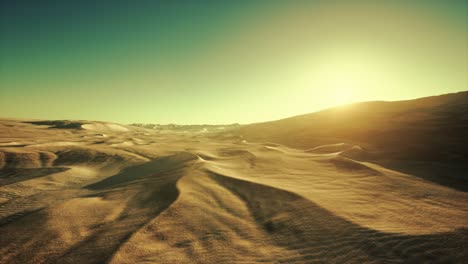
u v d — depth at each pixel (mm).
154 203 10641
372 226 7207
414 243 6016
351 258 5781
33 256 6793
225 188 12711
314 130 64062
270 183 13086
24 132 77312
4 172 23469
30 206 13141
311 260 5922
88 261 6273
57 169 23734
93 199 11789
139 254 6453
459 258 5258
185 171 16188
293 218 8438
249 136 75375
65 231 8156
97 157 31578
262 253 6410
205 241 7148
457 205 9875
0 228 8992
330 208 8945
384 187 12711
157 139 72125
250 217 8938
